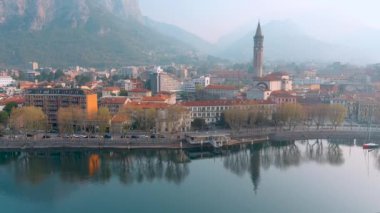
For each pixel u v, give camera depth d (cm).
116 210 19825
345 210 19812
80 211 19712
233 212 19512
